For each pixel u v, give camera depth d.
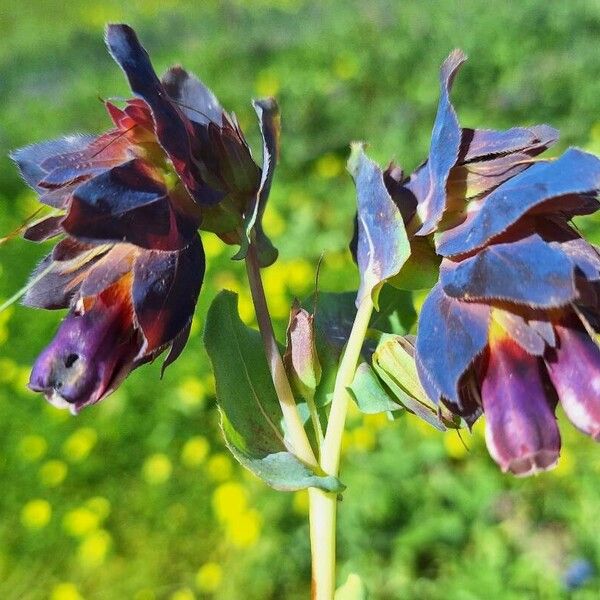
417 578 0.32
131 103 0.13
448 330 0.12
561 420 0.37
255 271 0.14
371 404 0.14
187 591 0.33
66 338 0.13
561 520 0.34
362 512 0.34
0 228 0.58
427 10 0.89
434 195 0.13
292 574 0.34
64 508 0.37
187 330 0.13
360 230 0.15
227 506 0.34
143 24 1.43
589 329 0.11
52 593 0.35
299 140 0.67
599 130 0.58
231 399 0.15
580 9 0.79
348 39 0.87
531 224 0.12
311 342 0.15
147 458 0.39
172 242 0.13
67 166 0.13
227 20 1.27
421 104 0.69
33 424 0.40
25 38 1.47
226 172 0.14
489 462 0.36
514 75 0.70
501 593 0.31
